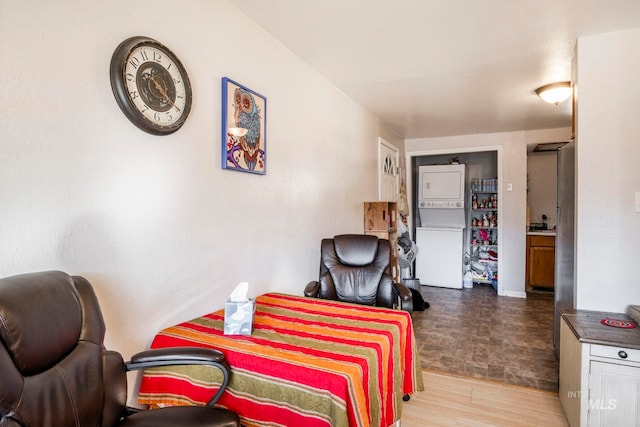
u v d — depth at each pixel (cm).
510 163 518
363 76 297
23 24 108
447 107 389
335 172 326
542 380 248
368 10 197
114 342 135
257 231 217
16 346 85
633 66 217
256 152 212
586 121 227
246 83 205
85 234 125
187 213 167
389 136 500
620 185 220
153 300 151
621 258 220
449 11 198
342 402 107
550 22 209
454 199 559
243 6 194
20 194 107
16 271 107
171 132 154
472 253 595
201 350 124
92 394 104
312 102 283
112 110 133
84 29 124
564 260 268
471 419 201
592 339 175
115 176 135
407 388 176
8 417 82
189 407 118
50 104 114
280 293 227
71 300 105
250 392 122
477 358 286
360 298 247
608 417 173
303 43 239
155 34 149
